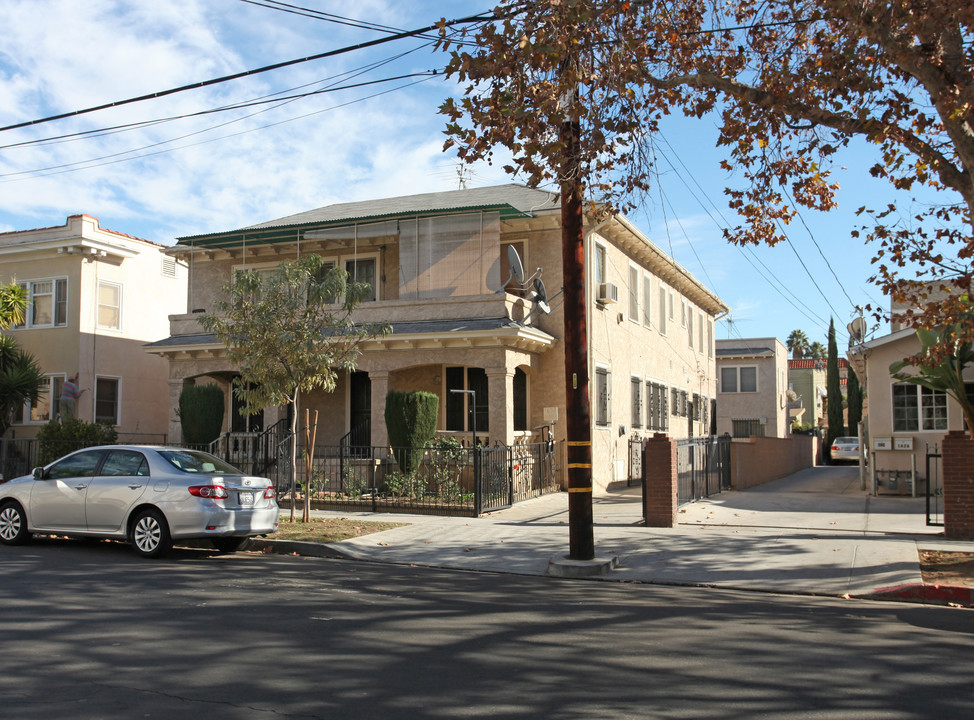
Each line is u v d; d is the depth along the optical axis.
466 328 18.45
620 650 6.51
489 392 18.66
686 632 7.18
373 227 20.86
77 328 24.56
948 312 10.85
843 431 43.62
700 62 11.28
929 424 19.00
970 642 6.90
